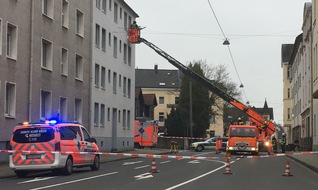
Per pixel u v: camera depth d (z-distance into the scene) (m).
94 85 38.66
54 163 17.86
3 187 14.27
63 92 31.86
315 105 40.62
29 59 26.86
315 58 38.66
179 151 49.25
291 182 16.39
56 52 30.69
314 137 41.47
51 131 18.11
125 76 48.84
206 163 26.81
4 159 24.25
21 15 26.00
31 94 26.88
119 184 14.99
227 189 13.86
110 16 43.50
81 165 19.83
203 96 74.81
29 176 18.67
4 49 24.27
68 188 13.85
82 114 35.72
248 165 25.42
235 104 36.97
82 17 35.91
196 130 74.38
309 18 43.81
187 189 13.70
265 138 36.62
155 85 103.69
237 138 35.97
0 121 23.77
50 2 30.05
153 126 53.97
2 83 24.00
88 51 37.12
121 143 46.88
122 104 47.59
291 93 78.25
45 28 28.95
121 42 47.56
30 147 18.00
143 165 24.98
